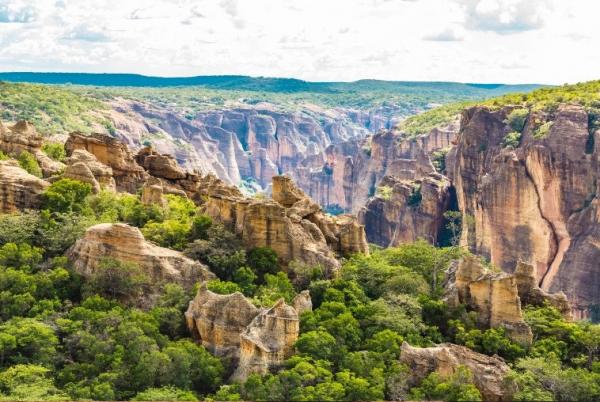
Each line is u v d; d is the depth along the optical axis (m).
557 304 96.69
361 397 72.62
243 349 77.88
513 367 82.00
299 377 72.62
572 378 78.88
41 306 84.19
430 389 74.56
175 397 71.12
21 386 70.62
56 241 94.88
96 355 76.50
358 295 92.94
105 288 87.75
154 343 77.75
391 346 81.19
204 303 83.25
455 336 87.38
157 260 89.75
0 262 89.69
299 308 86.62
